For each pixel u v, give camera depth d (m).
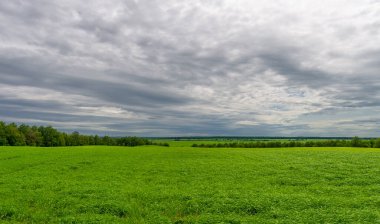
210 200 24.16
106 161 54.16
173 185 32.56
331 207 21.62
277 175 37.09
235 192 27.16
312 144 147.38
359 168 40.03
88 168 45.50
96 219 19.42
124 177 37.84
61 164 48.44
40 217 20.34
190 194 26.75
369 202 22.75
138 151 80.25
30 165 47.03
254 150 87.69
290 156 60.28
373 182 31.48
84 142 192.88
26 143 146.75
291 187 30.44
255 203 22.64
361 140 141.75
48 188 29.77
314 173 37.34
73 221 19.02
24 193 27.38
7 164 46.94
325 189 28.48
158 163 51.44
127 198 25.72
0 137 128.00
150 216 21.09
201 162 52.19
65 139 178.62
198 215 21.22
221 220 19.14
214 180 35.34
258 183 32.75
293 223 18.31
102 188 29.12
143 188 30.44
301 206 22.06
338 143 145.50
